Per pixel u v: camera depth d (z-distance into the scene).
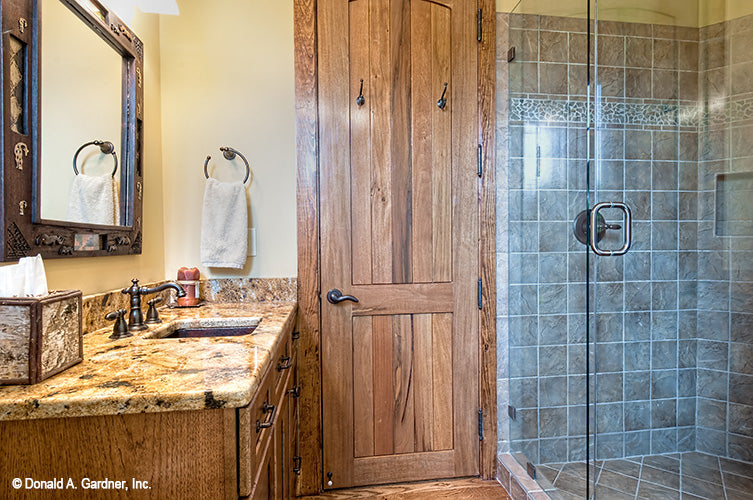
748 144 1.79
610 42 1.77
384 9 1.68
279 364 1.11
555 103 1.77
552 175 1.77
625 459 1.81
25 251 0.88
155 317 1.25
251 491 0.67
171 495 0.63
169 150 1.67
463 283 1.76
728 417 1.85
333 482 1.67
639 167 1.81
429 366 1.74
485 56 1.74
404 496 1.64
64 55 1.02
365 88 1.68
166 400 0.61
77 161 1.08
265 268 1.71
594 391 1.76
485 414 1.76
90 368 0.75
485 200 1.75
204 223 1.60
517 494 1.60
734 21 1.80
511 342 1.78
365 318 1.70
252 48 1.70
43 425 0.61
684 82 1.83
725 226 1.84
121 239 1.29
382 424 1.71
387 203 1.70
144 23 1.51
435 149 1.73
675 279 1.86
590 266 1.78
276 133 1.71
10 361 0.65
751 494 1.57
